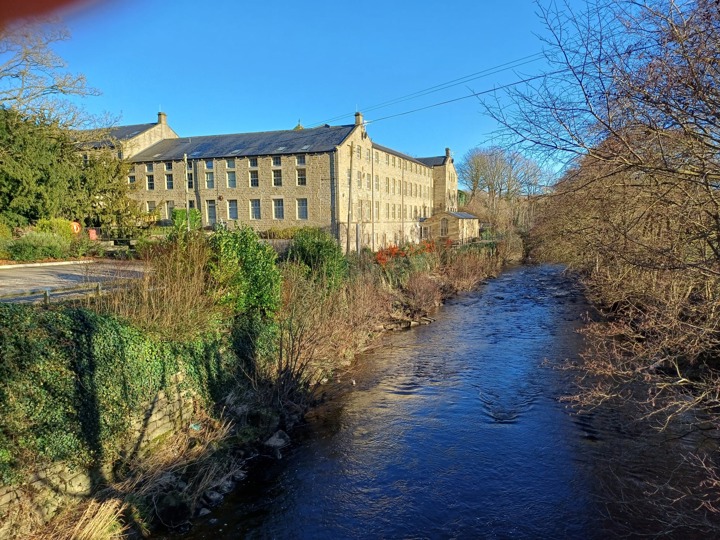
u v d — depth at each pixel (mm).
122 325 7406
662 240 6414
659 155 4773
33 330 5918
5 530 5164
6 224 20234
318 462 7730
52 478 5812
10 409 5445
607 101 4488
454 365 12641
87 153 26875
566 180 7082
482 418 9227
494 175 53031
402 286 20391
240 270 10422
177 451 7535
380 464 7625
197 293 9227
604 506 6293
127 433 7074
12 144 20672
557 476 7082
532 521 6086
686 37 3943
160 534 5949
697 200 5105
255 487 7051
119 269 10117
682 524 5371
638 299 9477
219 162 37438
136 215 26406
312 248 15156
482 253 32625
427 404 10000
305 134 39031
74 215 23984
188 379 8492
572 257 17188
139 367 7457
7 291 10594
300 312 11547
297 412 9508
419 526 6086
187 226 11625
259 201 36750
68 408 6152
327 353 12117
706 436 7480
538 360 12805
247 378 9820
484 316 19125
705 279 6090
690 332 5496
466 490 6828
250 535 5980
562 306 20922
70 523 5625
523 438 8320
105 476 6570
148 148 42219
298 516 6355
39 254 17719
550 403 9812
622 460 7395
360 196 38562
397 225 46969
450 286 24891
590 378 10938
